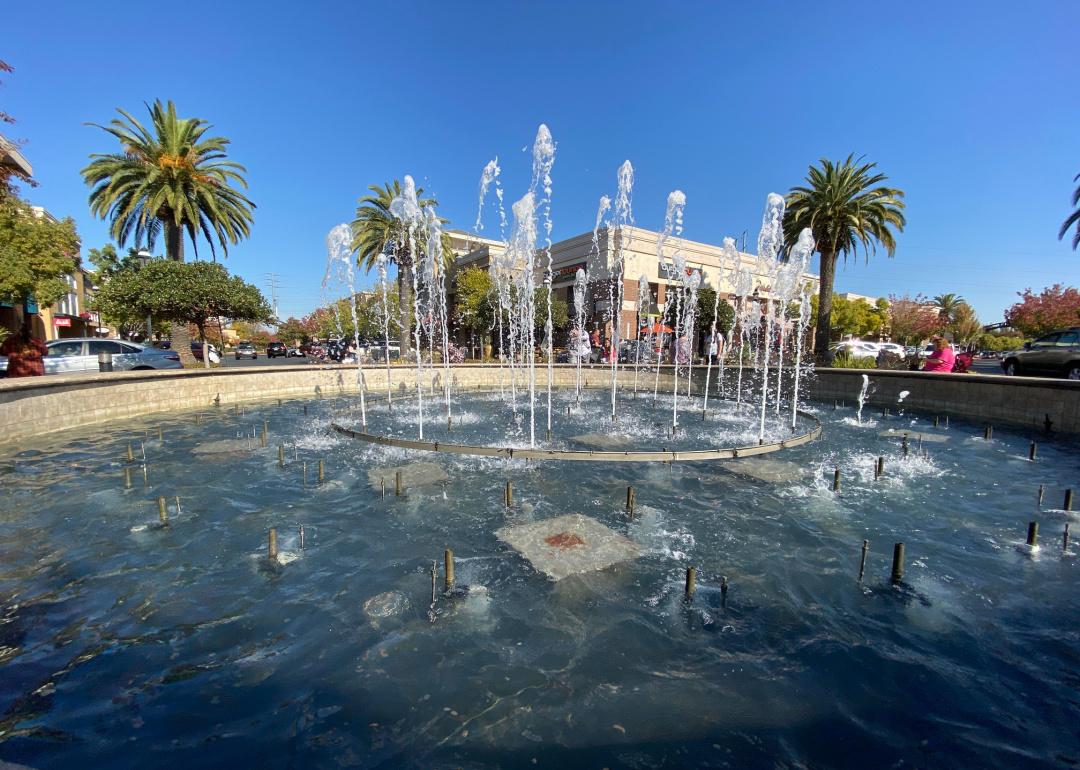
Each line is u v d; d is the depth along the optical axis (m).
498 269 15.14
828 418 9.16
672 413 9.64
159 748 1.71
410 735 1.77
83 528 3.67
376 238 21.53
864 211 17.05
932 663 2.17
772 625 2.44
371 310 28.66
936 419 8.09
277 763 1.65
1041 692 1.99
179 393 10.18
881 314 43.06
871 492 4.54
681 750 1.70
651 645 2.27
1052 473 5.22
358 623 2.45
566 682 2.03
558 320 24.28
